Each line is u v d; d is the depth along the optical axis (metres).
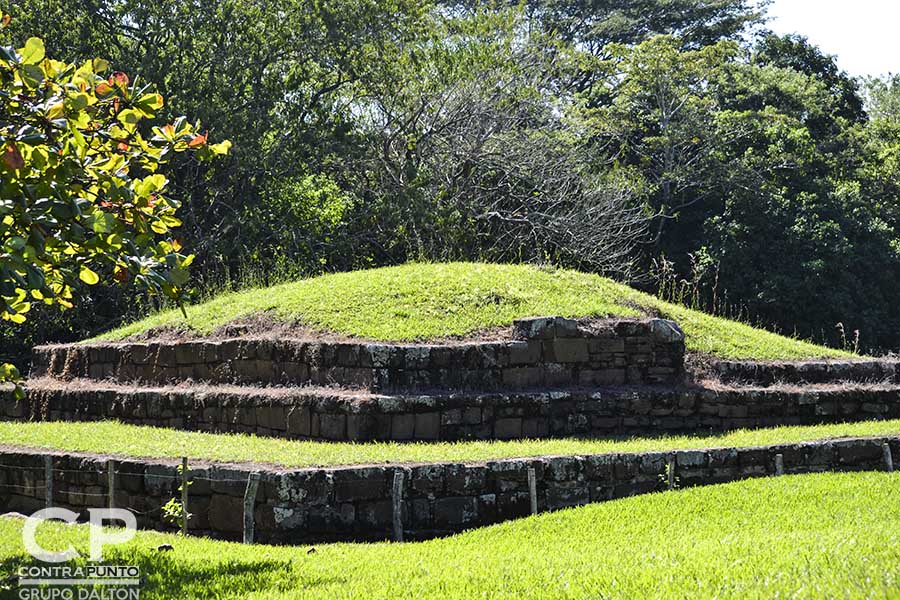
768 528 10.59
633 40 45.47
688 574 7.64
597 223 31.00
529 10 45.47
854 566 7.20
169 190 29.53
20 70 7.42
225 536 11.86
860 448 14.49
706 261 35.84
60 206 7.50
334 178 31.41
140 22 28.81
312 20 28.73
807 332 35.06
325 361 16.22
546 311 17.80
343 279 20.12
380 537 11.87
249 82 29.78
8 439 15.08
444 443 14.70
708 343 18.89
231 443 14.35
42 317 28.27
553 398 15.95
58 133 8.06
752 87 42.44
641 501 12.34
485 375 16.17
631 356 17.06
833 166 39.72
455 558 9.80
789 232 35.72
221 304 20.30
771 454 13.94
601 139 39.56
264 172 29.28
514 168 30.48
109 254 8.20
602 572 8.10
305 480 11.63
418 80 29.80
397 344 16.27
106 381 19.39
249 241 28.17
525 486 12.51
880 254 35.91
